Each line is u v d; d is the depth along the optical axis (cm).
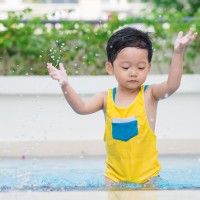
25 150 955
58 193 441
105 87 1033
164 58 1138
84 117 1016
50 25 1126
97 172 705
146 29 1125
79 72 1120
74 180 616
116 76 580
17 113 1025
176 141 974
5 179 636
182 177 648
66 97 574
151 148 580
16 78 1027
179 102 1032
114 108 589
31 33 1109
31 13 1150
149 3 1723
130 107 583
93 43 1116
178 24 1125
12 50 1118
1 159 887
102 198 413
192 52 1142
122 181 575
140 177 570
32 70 1117
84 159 879
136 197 416
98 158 892
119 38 570
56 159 882
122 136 579
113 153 587
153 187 511
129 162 573
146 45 571
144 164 575
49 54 1109
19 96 1026
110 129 589
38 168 757
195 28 1120
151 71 1144
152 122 588
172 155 936
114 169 584
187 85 1030
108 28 1116
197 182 594
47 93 1024
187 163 815
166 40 1130
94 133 1015
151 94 589
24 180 620
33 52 1111
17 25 1109
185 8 1664
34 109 1025
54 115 1023
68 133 1016
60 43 1110
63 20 1119
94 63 1116
